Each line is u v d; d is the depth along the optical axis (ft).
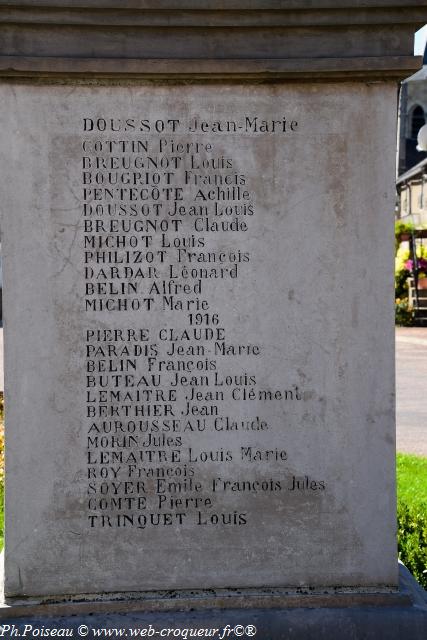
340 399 13.00
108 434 12.89
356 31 12.65
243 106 12.73
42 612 12.65
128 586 12.96
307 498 13.07
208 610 12.76
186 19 12.43
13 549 12.78
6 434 12.74
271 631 12.52
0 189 12.51
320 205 12.82
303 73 12.54
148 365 12.89
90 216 12.71
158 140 12.71
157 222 12.78
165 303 12.86
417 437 30.55
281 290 12.90
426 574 14.98
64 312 12.74
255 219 12.82
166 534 12.98
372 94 12.74
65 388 12.79
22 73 12.29
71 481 12.85
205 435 12.98
